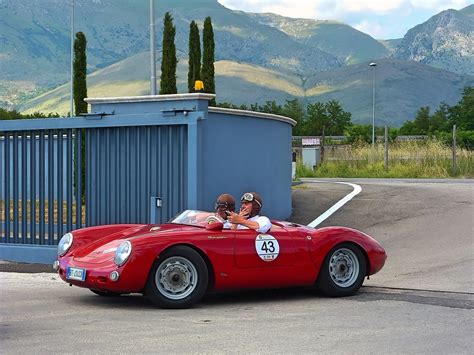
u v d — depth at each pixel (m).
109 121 13.56
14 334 7.50
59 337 7.37
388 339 7.28
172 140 13.30
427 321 8.13
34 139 13.98
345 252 9.98
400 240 14.74
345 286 9.91
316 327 7.88
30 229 13.84
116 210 13.74
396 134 64.19
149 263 8.85
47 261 13.41
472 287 10.31
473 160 36.09
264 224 9.56
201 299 9.79
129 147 13.65
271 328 7.84
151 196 13.46
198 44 24.55
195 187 12.96
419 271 11.76
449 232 15.09
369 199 19.27
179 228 9.60
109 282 8.80
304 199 19.38
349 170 37.44
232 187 14.46
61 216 13.76
